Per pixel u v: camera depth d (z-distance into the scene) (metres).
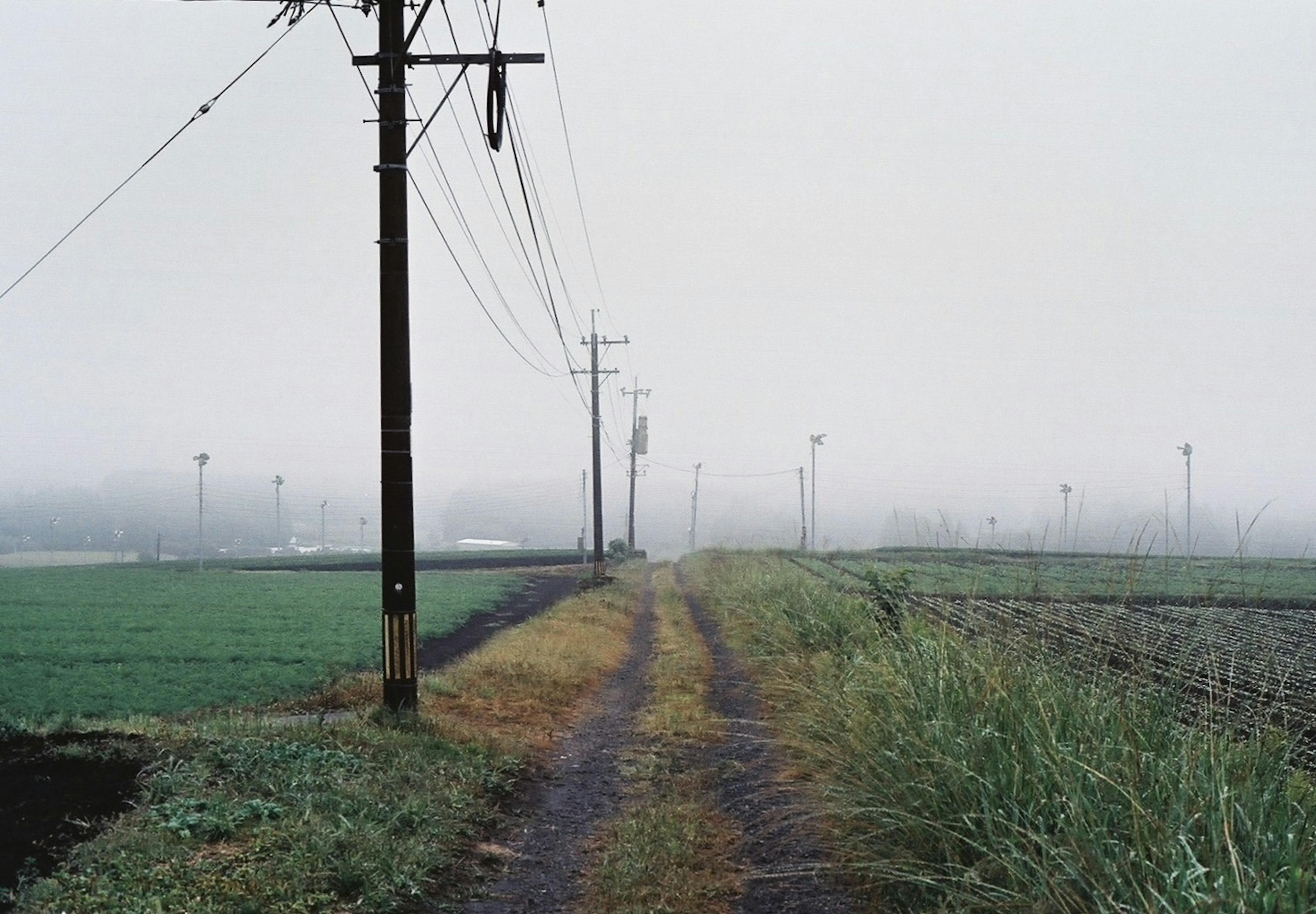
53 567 61.91
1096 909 4.48
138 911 5.42
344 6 11.56
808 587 19.86
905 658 8.66
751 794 8.98
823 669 11.44
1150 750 5.67
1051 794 5.54
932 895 5.53
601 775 10.55
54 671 16.33
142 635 21.98
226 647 19.86
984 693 6.79
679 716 13.02
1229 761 5.32
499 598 35.88
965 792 5.84
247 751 8.65
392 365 11.66
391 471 11.59
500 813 8.89
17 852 6.28
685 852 7.50
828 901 6.28
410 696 11.54
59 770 8.00
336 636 22.27
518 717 13.21
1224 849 4.57
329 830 7.01
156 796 7.38
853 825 6.64
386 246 11.64
